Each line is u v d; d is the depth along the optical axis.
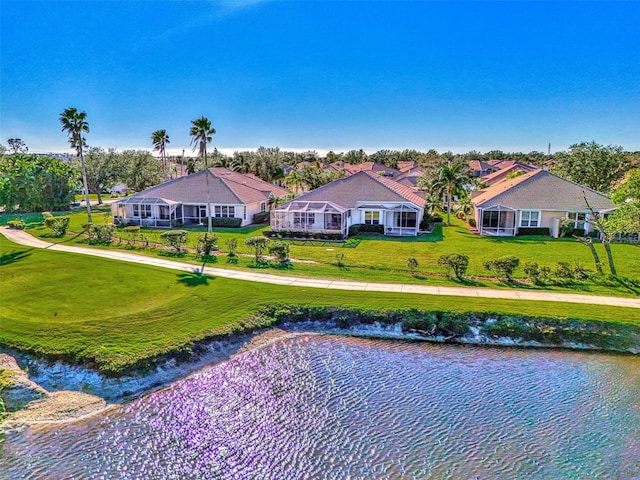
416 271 31.61
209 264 33.62
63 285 27.86
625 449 13.84
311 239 45.41
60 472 13.06
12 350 19.44
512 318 22.83
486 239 44.91
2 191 64.50
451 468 12.91
